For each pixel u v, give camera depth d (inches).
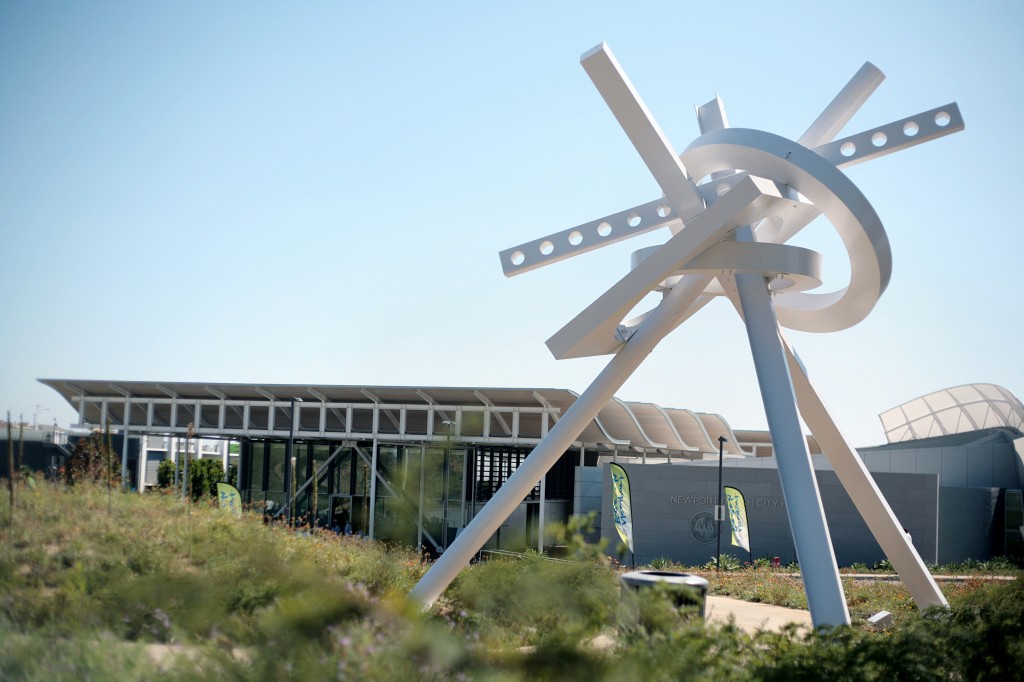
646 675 304.3
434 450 703.1
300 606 339.6
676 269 553.9
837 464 607.2
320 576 395.5
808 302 653.9
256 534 538.6
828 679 342.3
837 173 532.4
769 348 546.9
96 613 350.6
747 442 3132.4
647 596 335.6
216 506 812.6
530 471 594.6
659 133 557.6
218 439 2314.2
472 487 1951.3
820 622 468.4
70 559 440.5
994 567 1552.7
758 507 1684.3
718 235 543.2
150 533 535.2
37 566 421.7
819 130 625.3
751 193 522.9
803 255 558.6
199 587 372.2
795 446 518.0
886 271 557.0
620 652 321.4
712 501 1692.9
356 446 2075.5
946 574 1412.4
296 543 574.9
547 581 382.6
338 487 2137.1
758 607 771.4
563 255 608.7
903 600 792.9
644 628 328.8
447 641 322.3
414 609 395.9
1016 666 386.3
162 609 351.6
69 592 372.2
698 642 321.4
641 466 1711.4
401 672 285.7
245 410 2118.6
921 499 1692.9
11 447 594.9
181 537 532.1
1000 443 2031.3
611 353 618.2
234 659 291.9
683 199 565.6
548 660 324.5
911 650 371.2
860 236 540.4
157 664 294.7
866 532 1656.0
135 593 368.2
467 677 300.5
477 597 445.1
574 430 604.1
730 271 564.4
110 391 2191.2
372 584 538.0
